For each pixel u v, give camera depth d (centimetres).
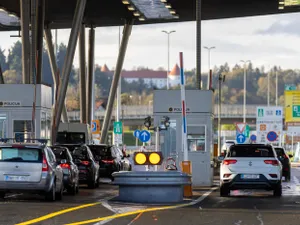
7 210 4822
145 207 5191
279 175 6531
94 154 9388
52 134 10394
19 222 4128
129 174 5612
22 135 8881
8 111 8900
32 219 4294
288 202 5881
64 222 4169
